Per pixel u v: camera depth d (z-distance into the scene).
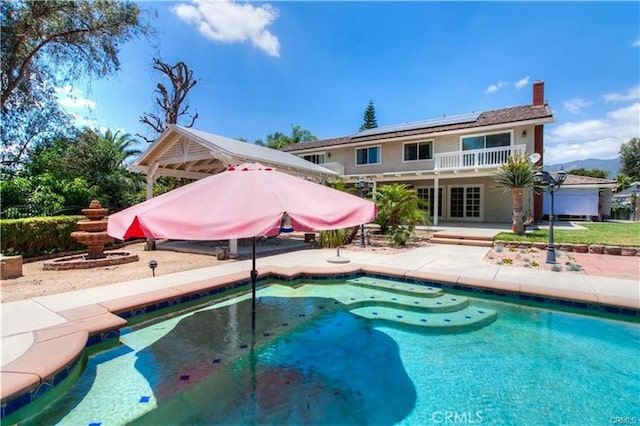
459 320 5.79
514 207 13.72
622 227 16.28
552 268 8.15
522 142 17.78
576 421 3.14
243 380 3.94
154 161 14.27
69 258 9.86
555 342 4.88
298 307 6.54
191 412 3.30
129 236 3.26
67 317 4.94
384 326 5.59
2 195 12.16
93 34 14.64
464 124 19.88
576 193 21.80
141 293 6.25
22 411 3.10
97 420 3.16
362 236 12.48
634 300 5.57
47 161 15.69
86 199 14.95
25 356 3.65
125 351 4.66
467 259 9.70
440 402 3.49
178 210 3.30
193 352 4.66
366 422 3.13
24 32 13.71
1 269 7.50
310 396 3.60
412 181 22.78
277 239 15.07
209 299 6.91
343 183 14.85
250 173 4.41
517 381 3.87
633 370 4.08
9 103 15.59
